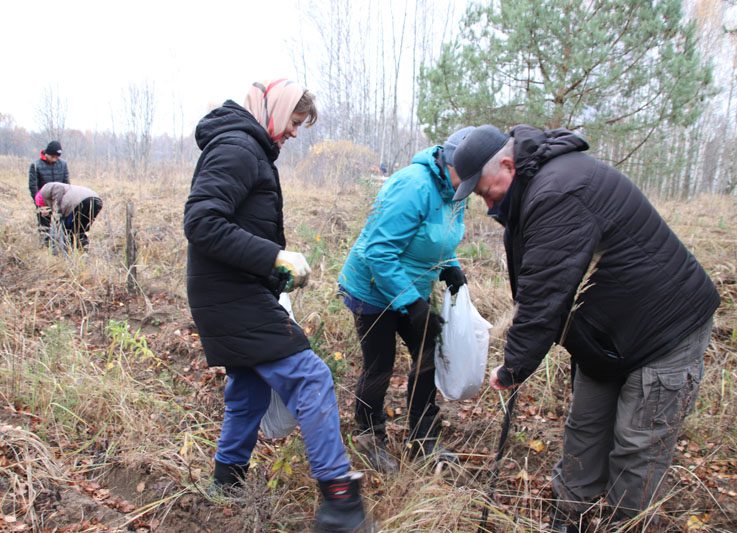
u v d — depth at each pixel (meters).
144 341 3.85
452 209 2.82
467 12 8.33
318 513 2.13
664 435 2.24
